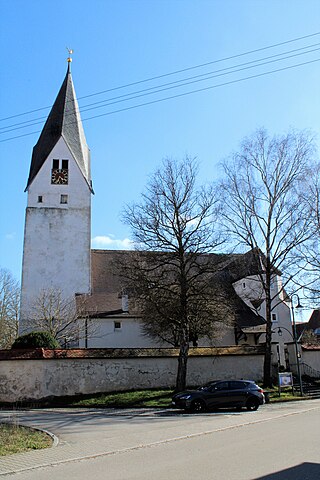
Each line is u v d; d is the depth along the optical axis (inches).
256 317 1651.1
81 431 663.8
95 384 1162.6
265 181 1314.0
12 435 583.8
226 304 1239.5
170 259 1176.2
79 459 454.6
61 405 1073.5
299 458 406.9
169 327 1293.1
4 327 2142.0
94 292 1690.5
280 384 1167.0
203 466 390.6
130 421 784.9
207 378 1261.1
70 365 1154.0
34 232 1720.0
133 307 1259.2
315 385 1315.2
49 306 1555.1
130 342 1551.4
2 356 1130.7
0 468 414.3
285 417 757.9
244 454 435.8
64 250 1716.3
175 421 759.7
